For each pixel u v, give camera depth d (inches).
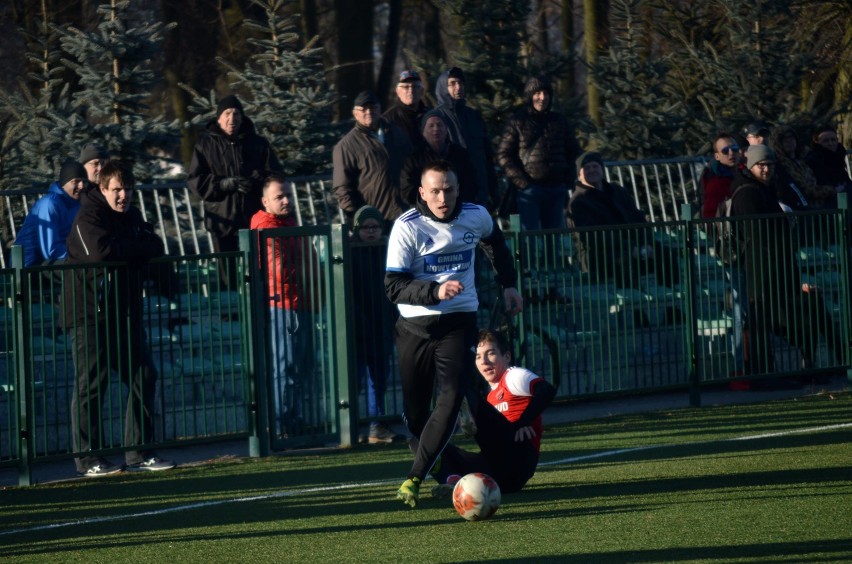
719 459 885.8
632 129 1822.1
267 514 761.6
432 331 745.0
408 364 756.6
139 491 882.1
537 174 1384.1
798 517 667.4
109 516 788.0
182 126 1595.7
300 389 1043.9
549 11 2957.7
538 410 765.3
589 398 1175.6
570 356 1162.0
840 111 1953.7
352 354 1061.8
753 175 1259.8
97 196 953.5
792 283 1253.7
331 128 1633.9
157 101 2395.4
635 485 796.0
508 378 773.9
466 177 1229.1
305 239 1039.0
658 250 1197.7
